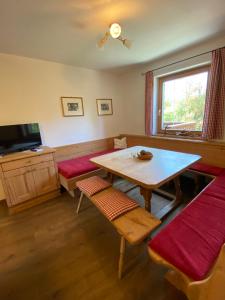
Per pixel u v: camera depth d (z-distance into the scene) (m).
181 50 2.58
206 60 2.40
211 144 2.43
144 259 1.44
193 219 1.24
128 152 2.38
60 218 2.08
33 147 2.65
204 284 0.73
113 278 1.28
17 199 2.23
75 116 3.26
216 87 2.27
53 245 1.65
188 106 2.88
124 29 1.87
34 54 2.45
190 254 0.95
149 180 1.42
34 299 1.17
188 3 1.46
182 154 2.16
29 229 1.90
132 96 3.76
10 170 2.13
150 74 3.13
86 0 1.34
